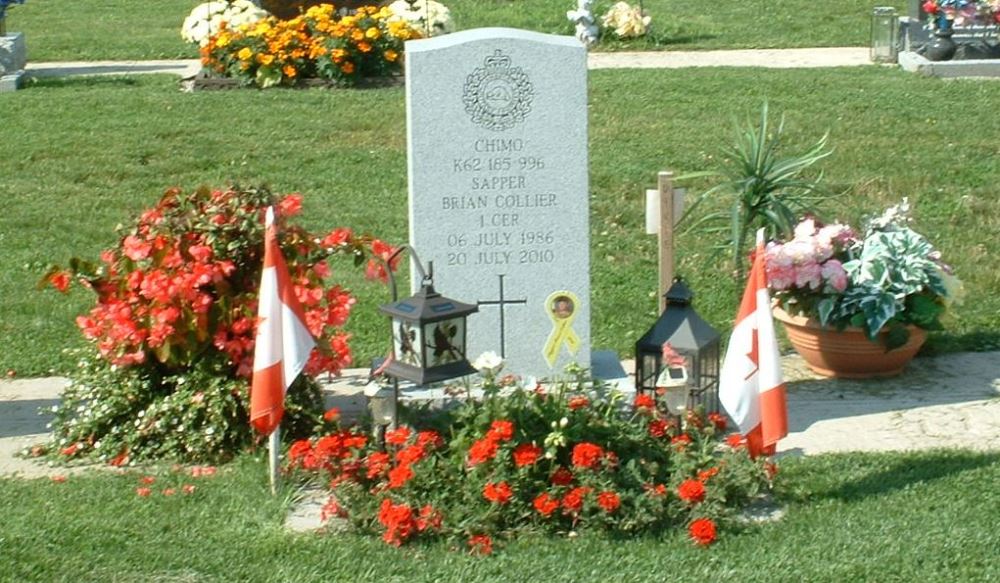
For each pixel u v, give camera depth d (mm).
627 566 4293
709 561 4305
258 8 10266
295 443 4730
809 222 5402
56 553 4340
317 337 4922
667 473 4605
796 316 5383
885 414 5152
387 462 4531
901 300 5289
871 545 4340
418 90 5031
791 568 4262
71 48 10906
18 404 5320
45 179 7305
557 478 4496
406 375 4594
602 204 6969
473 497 4457
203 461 4871
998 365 5508
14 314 5984
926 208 6934
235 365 4922
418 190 5078
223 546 4379
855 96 8484
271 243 4551
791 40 10969
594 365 5242
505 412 4566
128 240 4891
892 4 12453
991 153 7539
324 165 7473
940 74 9156
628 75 9273
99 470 4832
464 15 12336
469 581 4242
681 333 4941
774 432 4488
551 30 11641
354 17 9180
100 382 4984
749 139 5762
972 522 4430
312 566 4293
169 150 7645
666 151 7590
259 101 8477
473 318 5137
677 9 12609
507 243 5113
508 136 5062
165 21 12508
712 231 6238
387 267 4773
